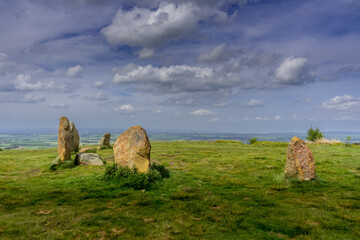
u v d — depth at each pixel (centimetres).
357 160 2300
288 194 1201
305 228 776
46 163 2483
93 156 2341
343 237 718
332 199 1102
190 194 1198
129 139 1620
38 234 740
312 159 1488
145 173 1515
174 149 3956
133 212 941
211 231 766
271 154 3058
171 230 771
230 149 3912
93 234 743
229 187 1377
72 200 1116
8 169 2103
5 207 1007
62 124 2269
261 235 736
